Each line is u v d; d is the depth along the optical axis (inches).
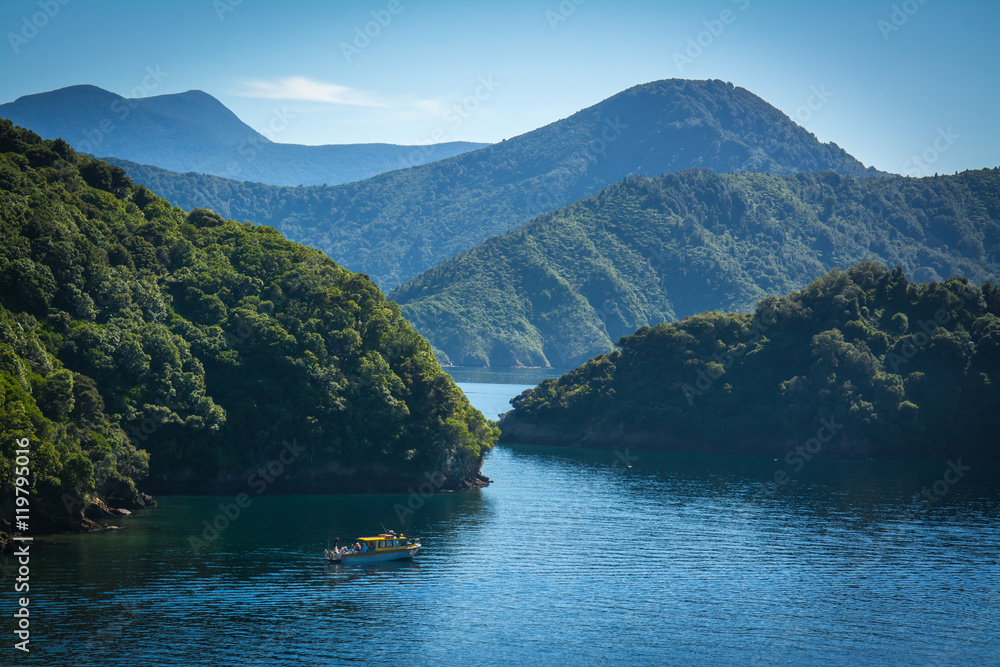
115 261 6427.2
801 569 4345.5
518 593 3882.9
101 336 5438.0
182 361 5915.4
